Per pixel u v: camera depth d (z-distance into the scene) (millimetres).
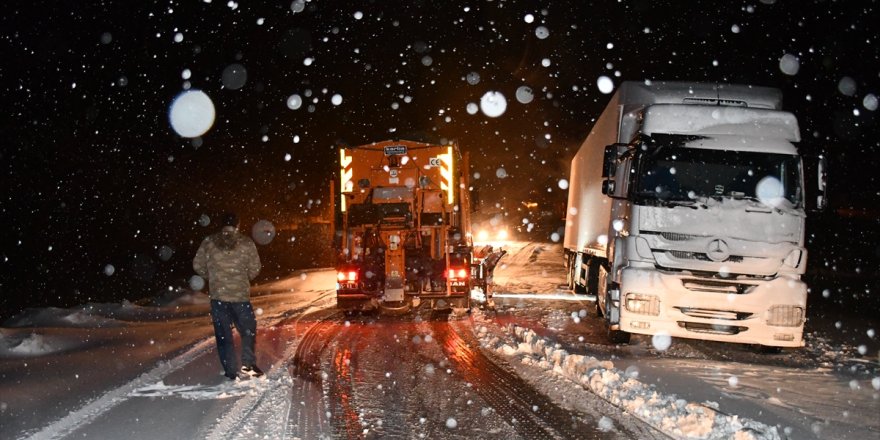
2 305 17797
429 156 14938
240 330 8023
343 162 15094
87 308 14219
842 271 26031
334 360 9445
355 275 14500
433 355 9859
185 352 9578
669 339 10719
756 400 7168
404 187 14875
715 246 10109
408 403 7133
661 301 10203
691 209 10297
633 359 9625
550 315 14312
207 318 13844
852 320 14297
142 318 13977
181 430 5926
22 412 6422
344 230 14852
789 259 10117
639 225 10461
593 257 15336
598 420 6535
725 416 6043
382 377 8367
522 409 6914
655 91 12195
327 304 16719
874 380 8297
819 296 18922
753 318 10039
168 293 17109
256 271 8172
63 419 6188
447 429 6246
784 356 10312
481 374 8539
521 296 18297
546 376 8383
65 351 9828
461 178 15992
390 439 5938
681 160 10695
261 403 6918
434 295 14680
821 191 10508
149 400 6953
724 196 10469
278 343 10805
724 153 10711
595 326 12891
